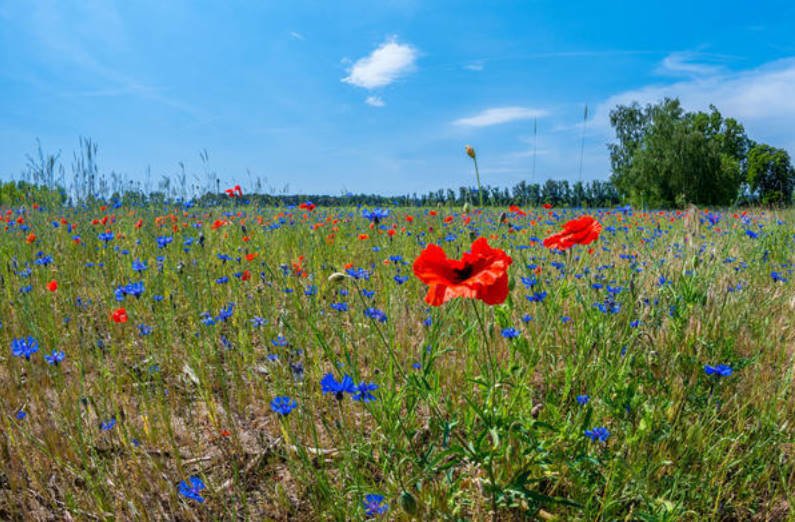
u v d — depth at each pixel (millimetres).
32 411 3066
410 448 2336
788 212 9219
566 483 2350
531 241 5449
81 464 2654
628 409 2584
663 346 3184
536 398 2982
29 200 8258
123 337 3984
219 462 2688
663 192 43500
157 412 3047
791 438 2607
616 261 5062
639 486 2207
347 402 3070
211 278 5109
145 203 9375
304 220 8898
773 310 4039
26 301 3916
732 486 2449
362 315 3910
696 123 54156
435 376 2543
